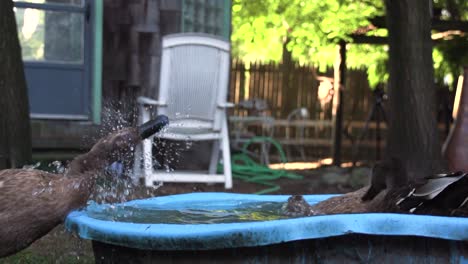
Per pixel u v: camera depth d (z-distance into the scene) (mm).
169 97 7043
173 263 2498
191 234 2371
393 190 2900
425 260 2387
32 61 8188
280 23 13297
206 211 3531
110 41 8258
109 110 6957
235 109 14461
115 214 3158
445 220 2324
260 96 14805
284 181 8547
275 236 2285
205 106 7176
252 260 2406
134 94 8250
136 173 6062
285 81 14891
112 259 2715
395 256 2385
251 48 16328
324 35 11875
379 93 12242
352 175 8562
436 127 7035
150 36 8273
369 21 11102
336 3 11047
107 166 3018
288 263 2393
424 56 7078
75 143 7730
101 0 8047
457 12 11812
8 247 2752
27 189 2762
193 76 7059
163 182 7113
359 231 2293
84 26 8336
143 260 2557
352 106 14852
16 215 2707
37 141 7602
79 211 2885
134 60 8250
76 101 8352
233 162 10219
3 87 5594
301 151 14664
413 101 7004
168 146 7785
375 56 13273
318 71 14977
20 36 8156
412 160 6891
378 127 12273
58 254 4645
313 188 7992
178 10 8352
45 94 8250
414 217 2322
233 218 3293
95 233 2617
